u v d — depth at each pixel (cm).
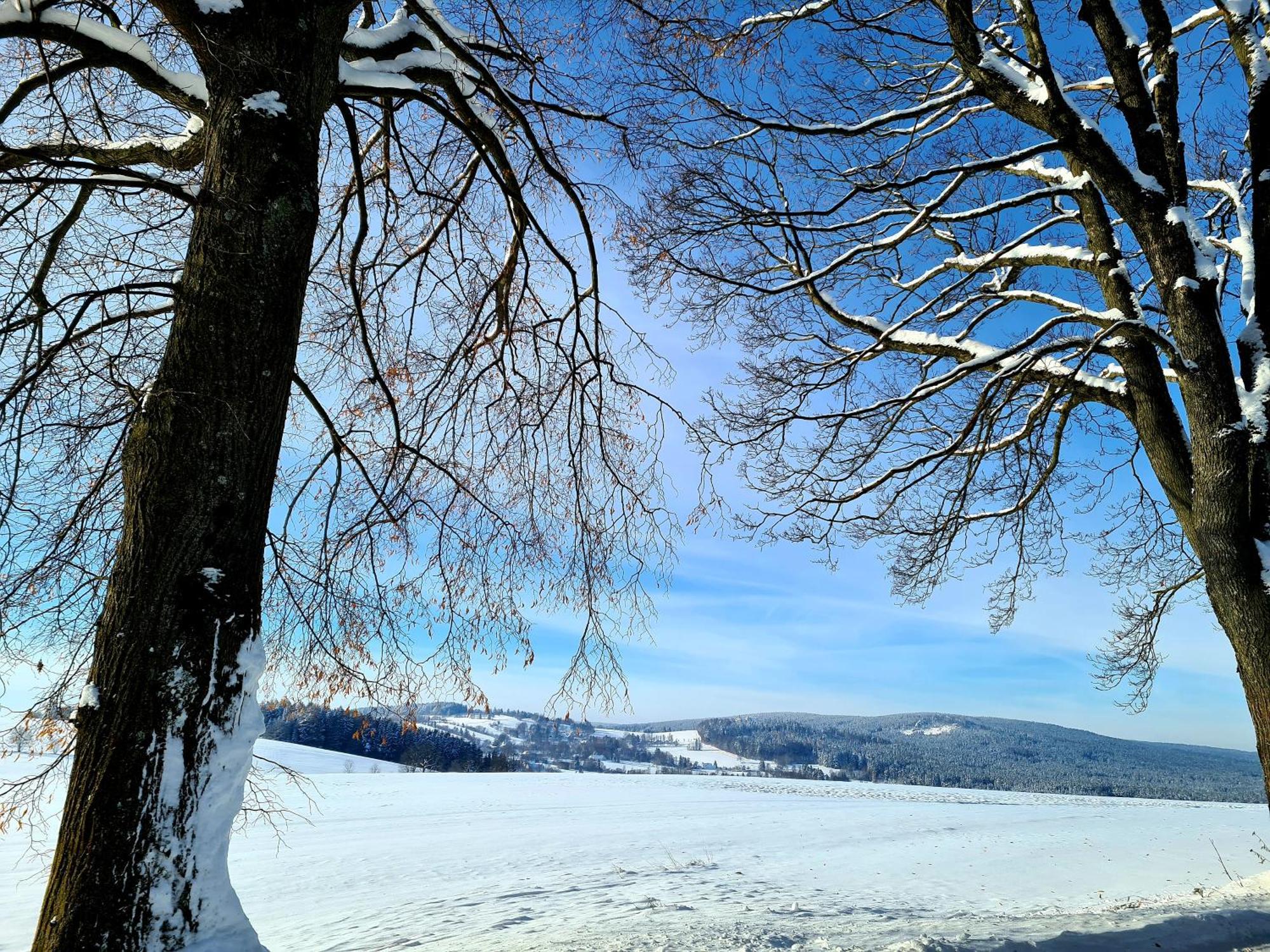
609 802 4425
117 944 246
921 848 2667
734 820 3531
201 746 273
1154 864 2317
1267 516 523
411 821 3297
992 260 733
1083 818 3978
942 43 613
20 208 368
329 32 367
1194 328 557
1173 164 609
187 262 324
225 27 335
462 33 490
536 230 539
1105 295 666
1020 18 596
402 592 543
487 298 599
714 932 691
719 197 694
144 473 297
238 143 329
